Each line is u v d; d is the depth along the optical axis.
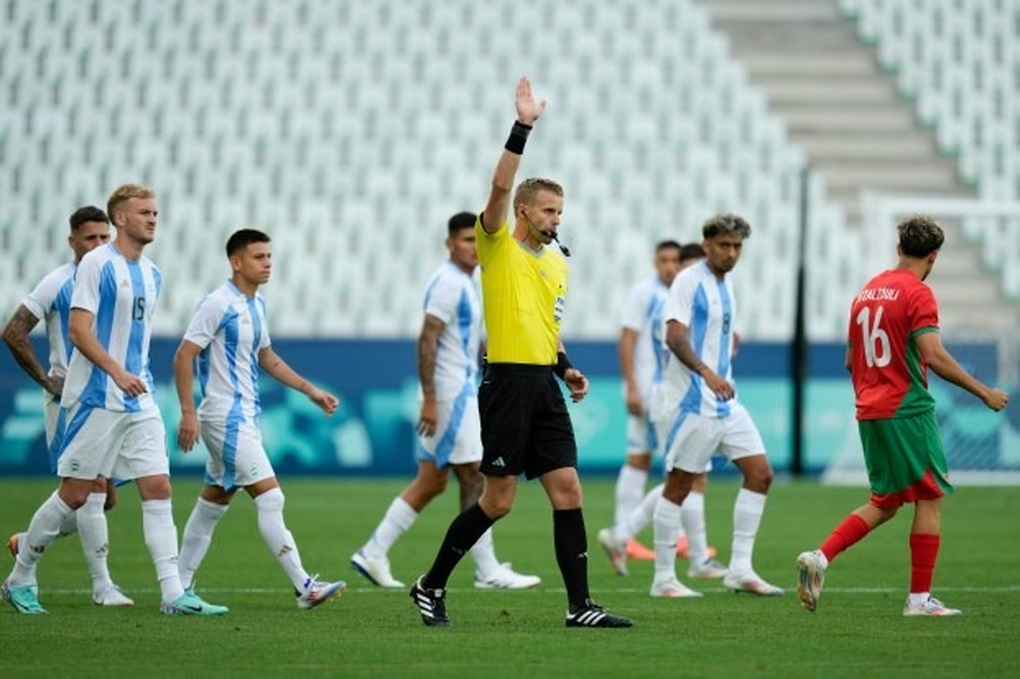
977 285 94.69
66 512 30.83
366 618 30.53
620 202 97.50
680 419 36.03
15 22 105.81
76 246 33.97
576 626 28.89
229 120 102.62
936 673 23.64
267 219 96.12
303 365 76.88
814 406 78.50
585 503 65.38
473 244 38.69
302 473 76.81
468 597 35.69
